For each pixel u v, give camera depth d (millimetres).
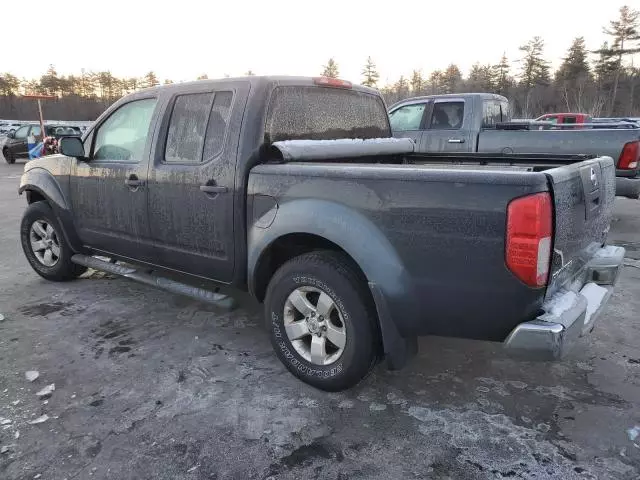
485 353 3619
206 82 3682
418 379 3293
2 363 3531
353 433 2750
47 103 75062
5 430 2787
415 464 2512
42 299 4777
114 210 4254
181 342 3857
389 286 2744
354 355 2949
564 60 69000
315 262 3027
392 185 2721
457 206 2537
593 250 3256
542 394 3102
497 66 71625
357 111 4250
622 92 62906
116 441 2697
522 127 7793
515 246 2418
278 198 3158
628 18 64125
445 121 8297
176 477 2441
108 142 4363
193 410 2969
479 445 2641
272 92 3465
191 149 3684
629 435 2703
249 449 2633
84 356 3637
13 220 8914
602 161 3293
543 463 2504
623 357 3557
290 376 3352
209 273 3727
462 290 2592
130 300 4738
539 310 2541
